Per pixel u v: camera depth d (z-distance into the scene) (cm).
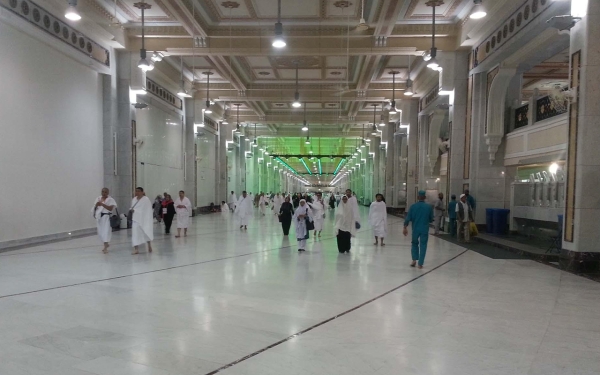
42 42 1200
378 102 2698
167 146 2170
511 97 1430
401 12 1391
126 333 471
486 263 948
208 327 494
